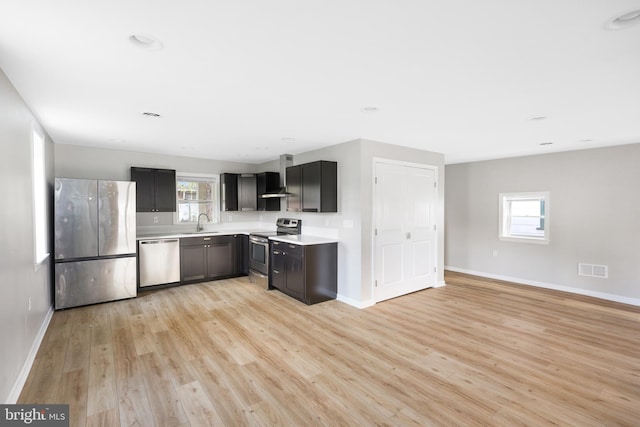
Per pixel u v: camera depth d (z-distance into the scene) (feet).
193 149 17.19
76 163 16.26
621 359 9.51
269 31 5.66
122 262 15.16
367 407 7.25
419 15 5.19
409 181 16.20
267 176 19.97
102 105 9.66
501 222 19.65
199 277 18.53
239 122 11.69
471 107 9.93
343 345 10.41
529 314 13.38
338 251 15.34
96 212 14.51
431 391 7.88
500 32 5.71
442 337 11.05
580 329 11.80
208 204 20.98
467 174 21.25
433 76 7.65
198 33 5.70
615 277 15.53
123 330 11.55
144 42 6.02
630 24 5.41
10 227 7.35
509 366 9.10
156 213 18.98
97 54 6.45
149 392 7.74
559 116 10.80
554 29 5.60
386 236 15.20
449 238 22.41
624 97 9.00
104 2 4.74
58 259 13.62
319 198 14.79
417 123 11.73
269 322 12.40
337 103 9.59
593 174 16.20
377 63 6.97
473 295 16.15
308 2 4.82
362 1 4.81
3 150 6.97
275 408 7.19
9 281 7.20
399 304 14.64
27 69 7.07
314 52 6.47
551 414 7.02
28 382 8.13
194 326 11.97
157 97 9.01
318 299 14.78
